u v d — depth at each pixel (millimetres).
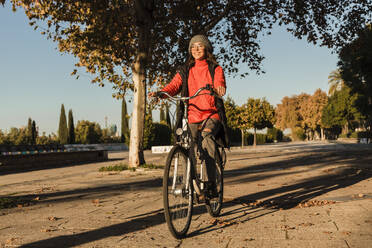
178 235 3195
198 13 13719
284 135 97188
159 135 41969
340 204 4504
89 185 8367
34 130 56625
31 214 4641
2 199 5754
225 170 11039
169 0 13148
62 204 5500
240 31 15539
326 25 15438
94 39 10750
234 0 13961
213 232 3428
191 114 3781
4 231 3672
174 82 3953
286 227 3461
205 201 3807
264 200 5156
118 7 10562
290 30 15625
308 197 5273
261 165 12375
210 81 3834
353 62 25906
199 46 3912
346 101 59531
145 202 5371
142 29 12039
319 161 12961
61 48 12219
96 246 3043
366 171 8781
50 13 10406
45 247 3031
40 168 16516
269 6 14523
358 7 15039
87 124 64688
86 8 10398
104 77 12141
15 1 10484
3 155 15016
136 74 12203
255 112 39438
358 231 3182
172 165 3285
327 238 3014
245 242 3033
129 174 10977
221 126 3891
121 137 64750
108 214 4484
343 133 75562
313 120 86875
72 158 20109
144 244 3086
